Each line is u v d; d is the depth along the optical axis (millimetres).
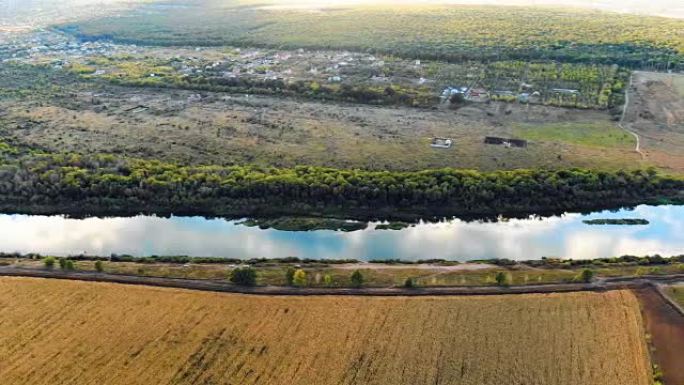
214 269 141250
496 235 165000
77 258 151375
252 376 105312
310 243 161625
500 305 124688
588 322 119312
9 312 123062
